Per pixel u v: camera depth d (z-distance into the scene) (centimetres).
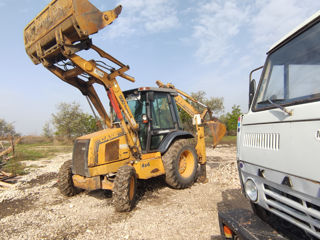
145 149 533
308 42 199
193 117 633
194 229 345
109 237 333
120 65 505
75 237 338
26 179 720
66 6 399
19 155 1012
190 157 582
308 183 160
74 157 479
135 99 565
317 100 170
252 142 229
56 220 402
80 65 438
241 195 491
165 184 596
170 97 614
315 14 190
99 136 458
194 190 542
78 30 400
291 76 209
